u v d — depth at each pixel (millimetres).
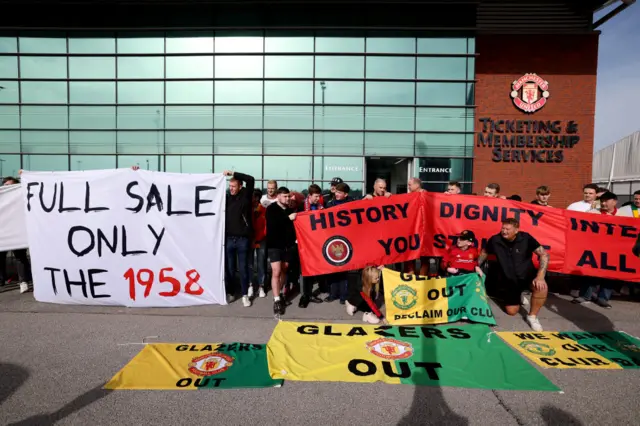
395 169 11758
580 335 4223
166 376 3229
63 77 11250
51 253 5328
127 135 11297
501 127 11281
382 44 11133
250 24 11023
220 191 5344
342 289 5461
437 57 11156
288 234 5254
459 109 11258
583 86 11305
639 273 5277
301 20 11008
